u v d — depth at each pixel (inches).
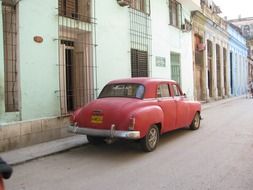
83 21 418.6
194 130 432.8
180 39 747.4
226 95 1278.3
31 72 341.7
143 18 566.3
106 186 216.2
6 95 326.3
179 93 390.0
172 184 217.9
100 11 451.2
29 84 339.6
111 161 279.6
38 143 337.7
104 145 343.9
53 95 368.8
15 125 313.6
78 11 430.3
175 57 730.8
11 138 309.9
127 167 260.2
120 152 312.5
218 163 267.6
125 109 290.8
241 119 544.1
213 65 1071.0
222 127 457.7
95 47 441.1
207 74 991.0
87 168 259.0
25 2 334.3
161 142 356.2
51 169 257.3
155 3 613.3
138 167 259.8
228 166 258.4
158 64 622.8
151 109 308.5
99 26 448.5
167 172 245.1
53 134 354.3
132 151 315.6
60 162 278.1
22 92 331.9
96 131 294.2
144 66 571.2
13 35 328.5
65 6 406.9
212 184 216.5
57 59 374.0
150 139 312.2
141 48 559.2
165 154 301.4
